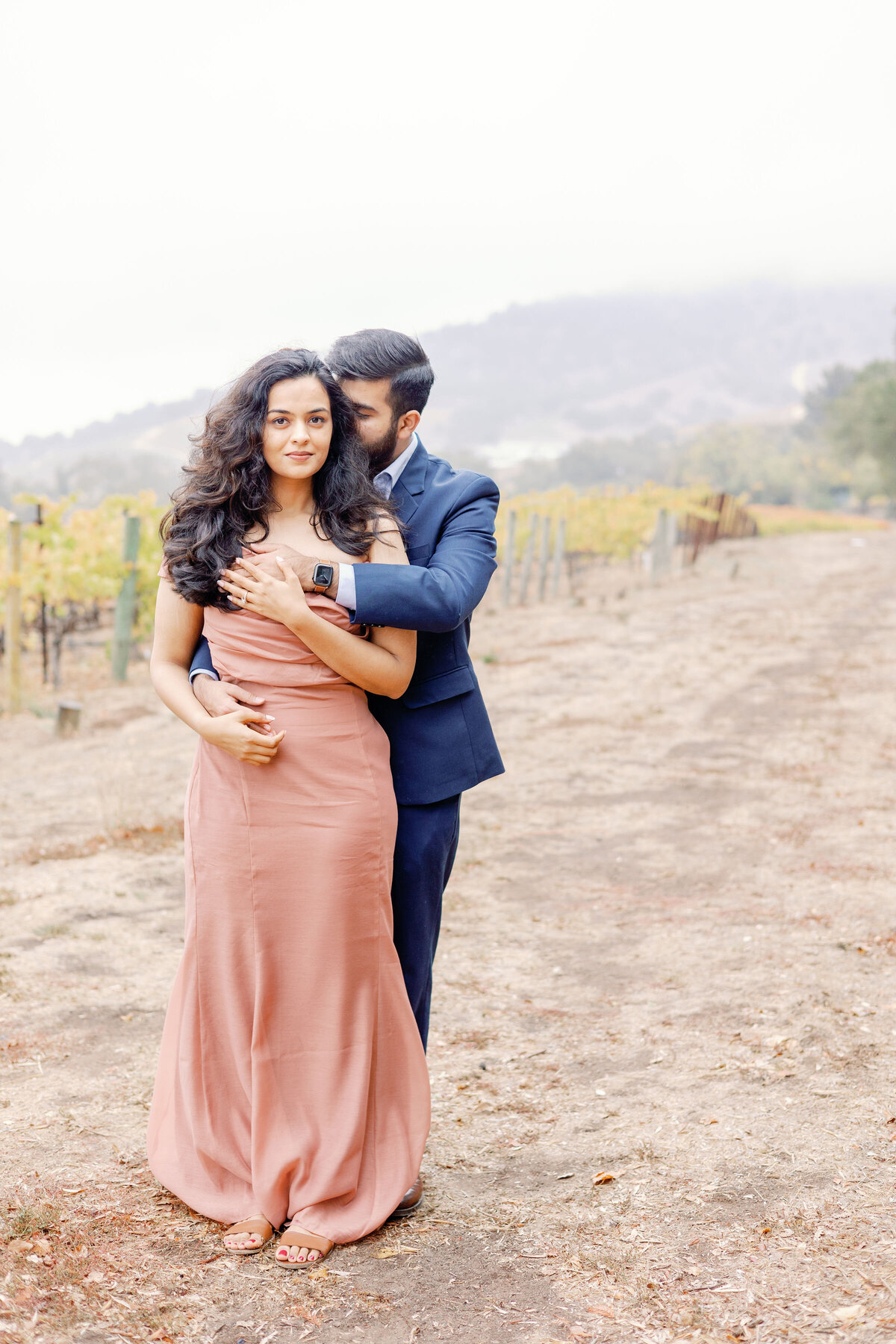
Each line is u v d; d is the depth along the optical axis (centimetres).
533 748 827
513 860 572
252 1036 237
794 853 560
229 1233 236
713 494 2916
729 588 1916
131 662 1361
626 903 502
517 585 2189
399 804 252
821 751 781
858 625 1405
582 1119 301
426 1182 269
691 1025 363
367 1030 241
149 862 565
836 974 397
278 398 227
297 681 233
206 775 241
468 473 261
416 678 253
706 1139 284
